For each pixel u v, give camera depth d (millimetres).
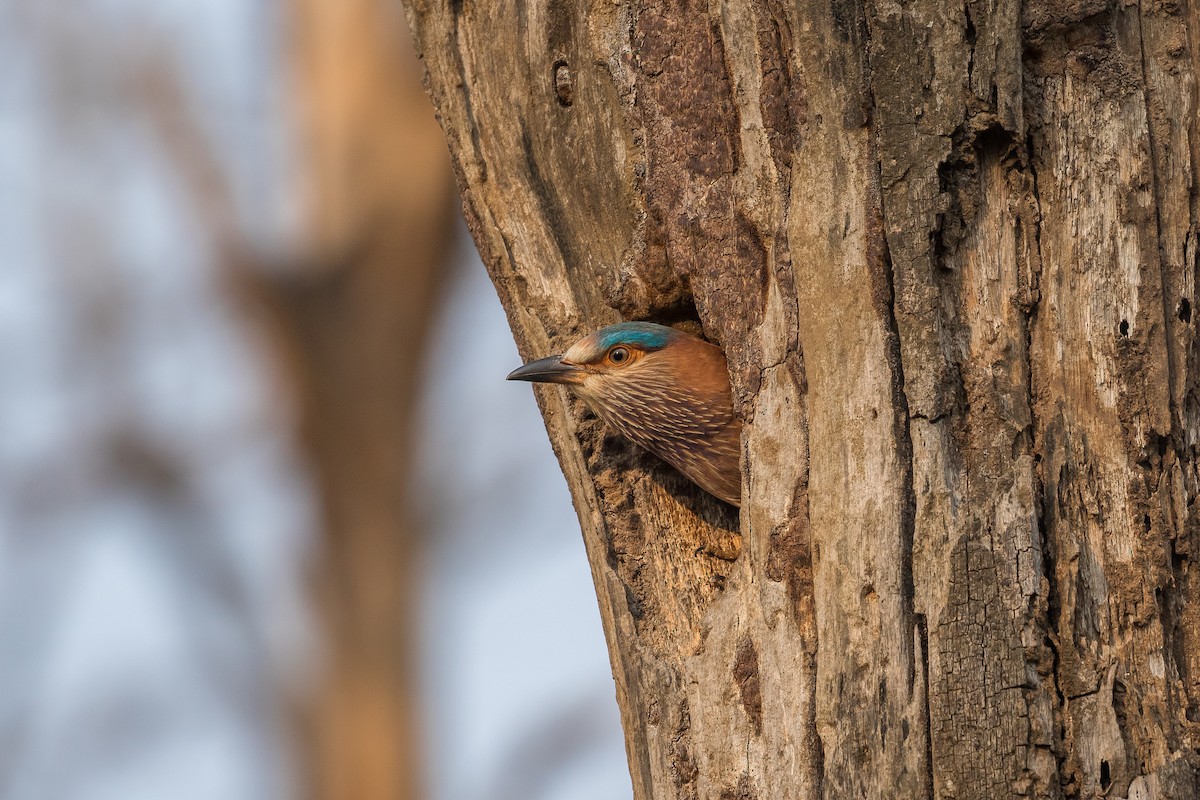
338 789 20250
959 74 8203
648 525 10484
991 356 8156
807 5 8570
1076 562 7883
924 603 7891
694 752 8820
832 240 8477
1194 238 8320
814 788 8180
